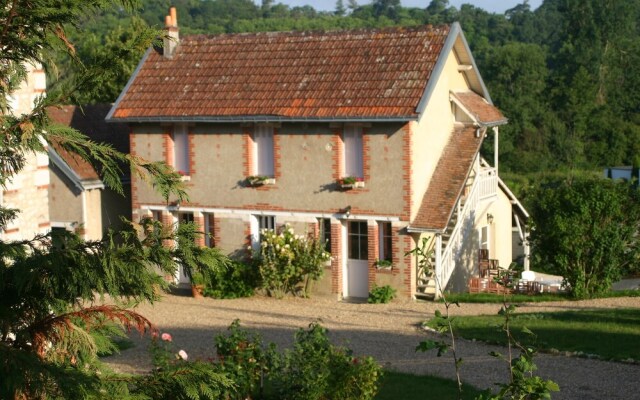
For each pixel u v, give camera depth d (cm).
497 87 6819
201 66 3105
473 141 2939
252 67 3020
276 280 2844
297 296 2883
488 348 2103
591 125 6800
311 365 1512
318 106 2766
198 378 955
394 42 2886
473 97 3081
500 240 3250
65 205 3091
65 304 920
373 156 2745
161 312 2630
